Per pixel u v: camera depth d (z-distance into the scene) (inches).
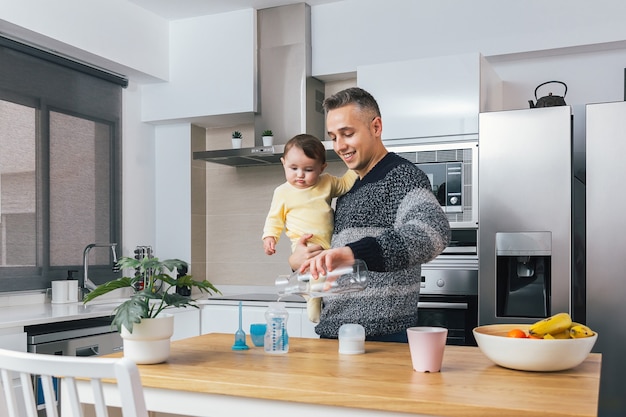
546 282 120.4
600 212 115.7
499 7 146.4
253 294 173.5
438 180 135.0
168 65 178.1
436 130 136.1
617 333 114.0
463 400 47.8
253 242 181.2
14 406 46.3
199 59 174.7
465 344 131.6
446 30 151.3
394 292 72.9
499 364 60.0
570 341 56.2
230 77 170.4
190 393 57.3
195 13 173.0
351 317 74.9
